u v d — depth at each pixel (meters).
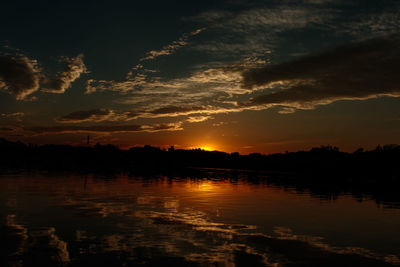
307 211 16.28
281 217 14.41
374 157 75.00
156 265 7.70
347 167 75.19
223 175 53.75
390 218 14.75
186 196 21.41
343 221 13.81
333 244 10.02
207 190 26.11
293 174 65.12
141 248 9.02
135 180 35.00
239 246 9.51
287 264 8.05
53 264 7.55
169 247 9.19
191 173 57.31
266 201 19.91
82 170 54.09
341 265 8.10
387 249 9.59
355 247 9.73
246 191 26.19
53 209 14.70
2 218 12.41
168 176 45.16
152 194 21.98
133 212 14.59
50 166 66.75
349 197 23.64
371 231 11.95
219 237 10.48
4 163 76.44
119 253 8.50
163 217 13.61
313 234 11.30
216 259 8.26
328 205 18.81
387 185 38.56
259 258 8.44
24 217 12.74
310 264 8.10
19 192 20.67
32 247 8.80
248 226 12.33
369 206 18.77
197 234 10.80
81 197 19.30
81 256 8.17
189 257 8.35
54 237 9.91
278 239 10.45
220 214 14.77
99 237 10.04
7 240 9.40
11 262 7.60
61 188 23.94
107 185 27.75
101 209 15.10
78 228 11.15
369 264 8.22
